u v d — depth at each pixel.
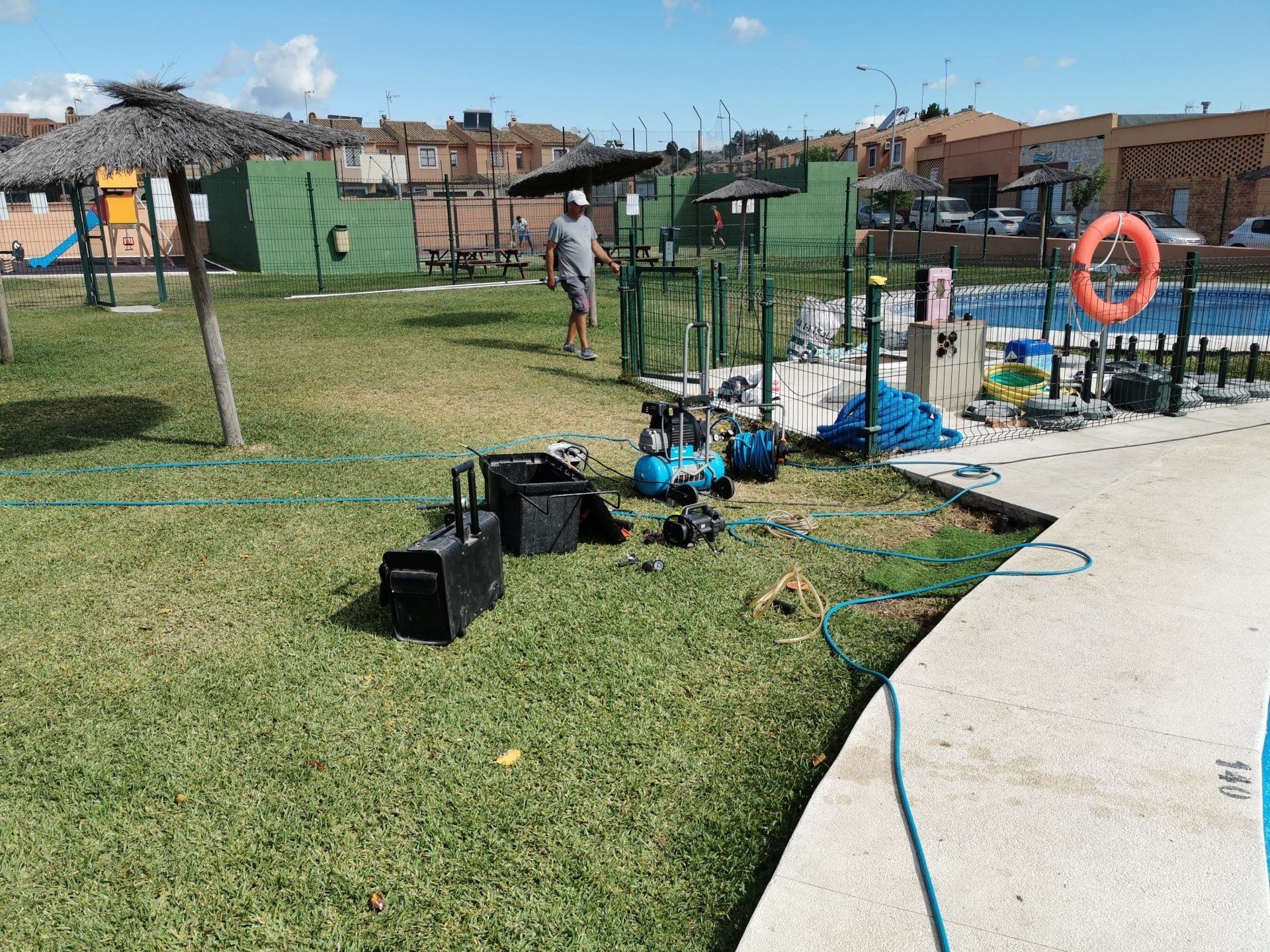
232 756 3.57
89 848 3.09
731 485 6.48
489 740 3.65
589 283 13.73
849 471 7.14
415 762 3.52
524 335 14.06
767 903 2.70
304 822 3.20
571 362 11.81
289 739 3.67
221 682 4.09
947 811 3.07
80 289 22.48
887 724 3.60
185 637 4.52
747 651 4.35
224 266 33.25
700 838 3.11
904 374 10.48
